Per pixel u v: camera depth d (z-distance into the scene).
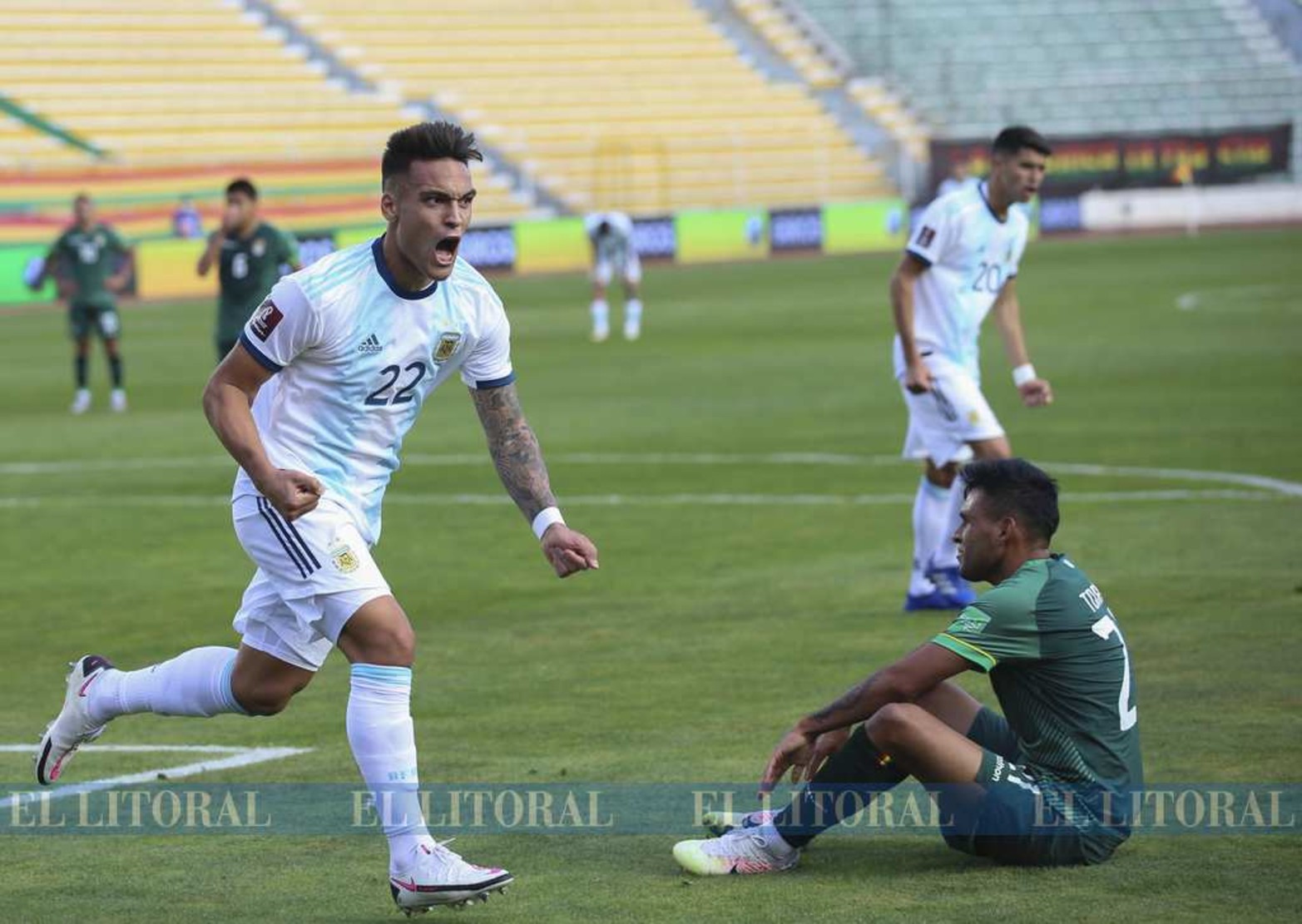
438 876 14.52
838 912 14.66
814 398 56.28
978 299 28.45
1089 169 146.88
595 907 15.02
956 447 27.61
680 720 21.30
